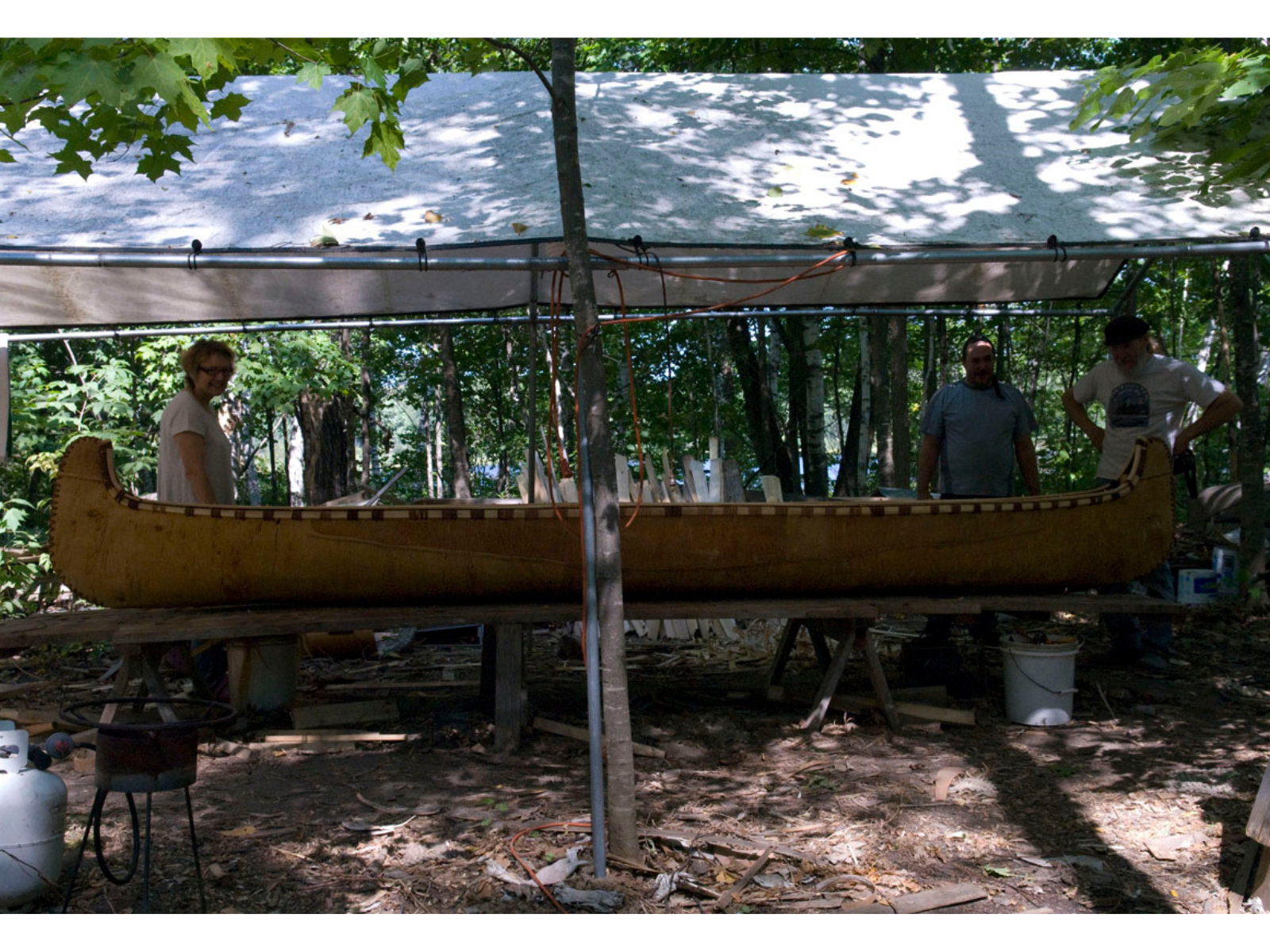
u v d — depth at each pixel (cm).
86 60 285
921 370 1727
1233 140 457
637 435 367
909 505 504
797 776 412
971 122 565
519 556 488
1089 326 1609
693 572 500
